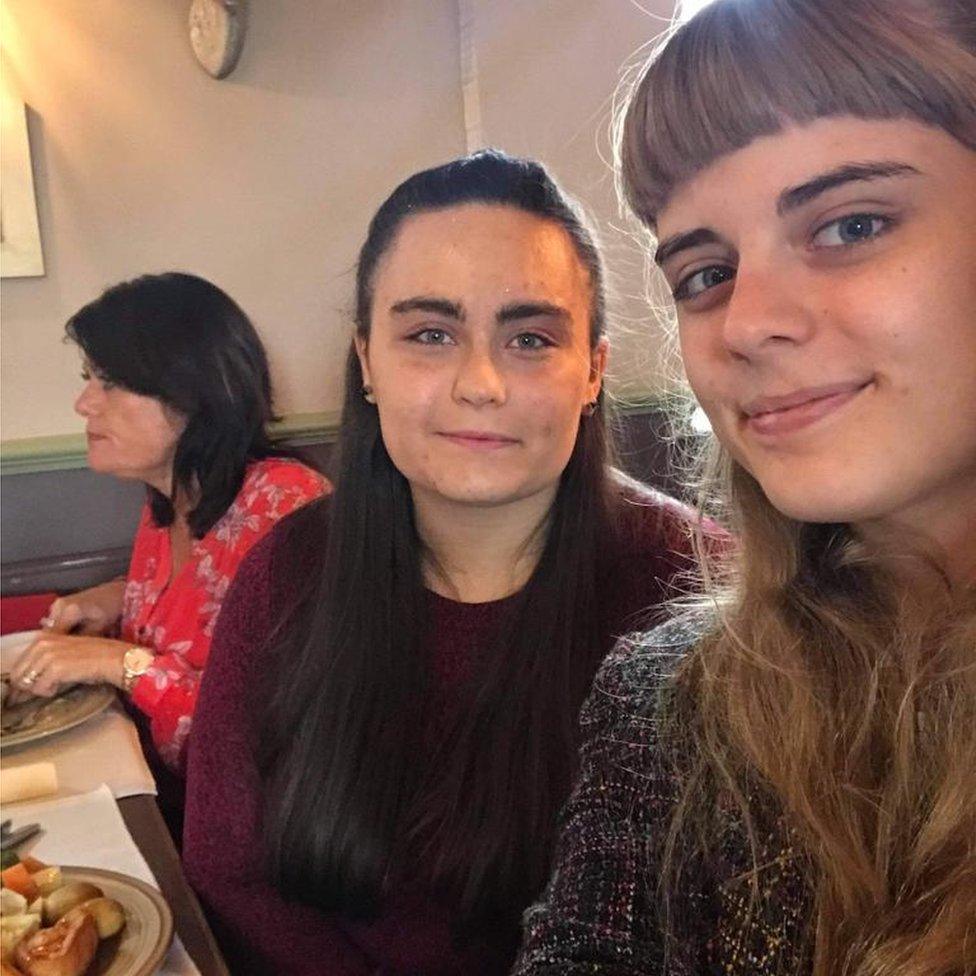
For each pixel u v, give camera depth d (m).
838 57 0.48
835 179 0.49
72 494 2.14
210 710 1.08
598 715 0.71
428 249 0.92
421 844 0.94
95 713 1.32
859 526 0.60
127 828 1.01
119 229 2.15
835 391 0.49
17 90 2.04
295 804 0.96
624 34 2.33
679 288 0.58
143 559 1.74
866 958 0.51
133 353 1.55
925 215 0.48
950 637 0.55
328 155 2.24
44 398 2.15
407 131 2.28
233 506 1.58
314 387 2.29
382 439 1.00
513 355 0.93
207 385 1.57
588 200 2.27
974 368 0.48
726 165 0.52
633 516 1.04
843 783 0.58
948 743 0.54
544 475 0.94
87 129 2.10
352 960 1.01
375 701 0.97
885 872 0.55
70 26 2.06
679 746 0.66
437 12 2.25
